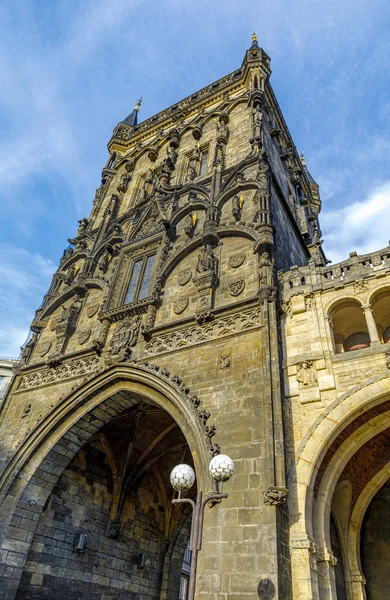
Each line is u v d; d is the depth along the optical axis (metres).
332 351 14.28
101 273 25.77
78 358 20.92
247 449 12.89
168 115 35.84
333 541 15.33
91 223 31.31
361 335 17.77
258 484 12.04
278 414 12.96
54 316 25.58
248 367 14.83
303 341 14.97
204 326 17.20
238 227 20.00
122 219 28.86
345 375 13.55
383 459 15.80
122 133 39.03
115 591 20.23
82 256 28.48
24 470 17.95
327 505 12.77
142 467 22.59
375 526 18.11
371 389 12.75
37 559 17.28
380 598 16.36
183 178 28.33
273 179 23.89
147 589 22.08
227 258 19.55
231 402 14.27
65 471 19.72
